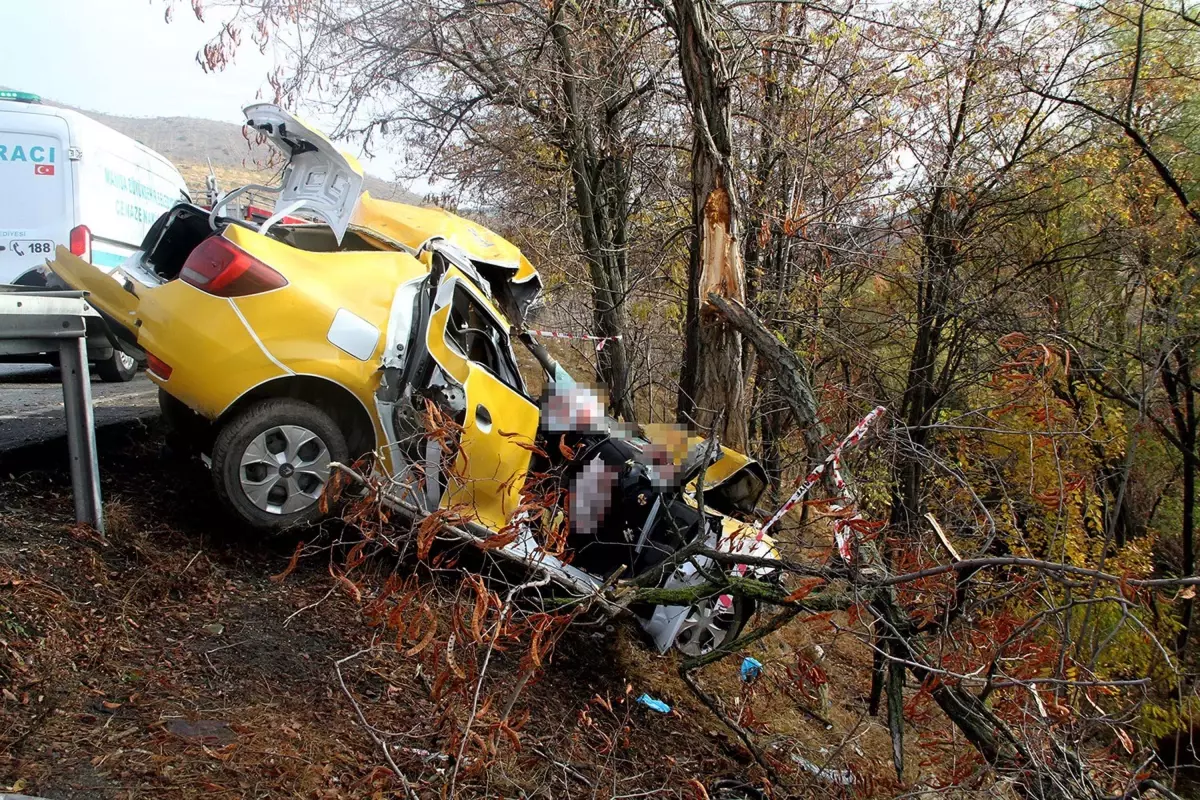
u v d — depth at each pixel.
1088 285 13.23
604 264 10.62
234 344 4.05
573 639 5.36
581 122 10.02
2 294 3.19
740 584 4.29
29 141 7.85
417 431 4.35
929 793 3.97
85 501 3.62
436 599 4.33
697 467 5.37
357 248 5.41
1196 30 12.12
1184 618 12.67
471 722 2.84
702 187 7.68
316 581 4.20
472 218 11.81
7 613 2.88
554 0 8.80
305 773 2.75
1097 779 3.92
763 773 4.41
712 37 7.47
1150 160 11.66
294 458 4.14
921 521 6.16
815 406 6.22
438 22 9.26
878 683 4.89
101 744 2.54
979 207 12.12
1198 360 13.23
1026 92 11.52
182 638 3.35
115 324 4.31
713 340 7.84
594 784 3.63
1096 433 9.70
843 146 10.41
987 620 4.05
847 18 9.48
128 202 8.99
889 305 13.77
